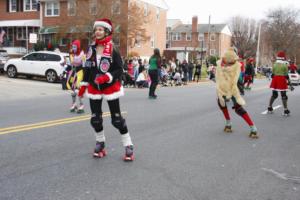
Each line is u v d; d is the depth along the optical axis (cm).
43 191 457
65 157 608
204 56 6644
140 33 3791
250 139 805
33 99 1449
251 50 8188
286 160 639
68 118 986
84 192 458
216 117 1093
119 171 543
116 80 586
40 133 786
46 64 2370
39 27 4228
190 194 464
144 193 461
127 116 1055
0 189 461
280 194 475
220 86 847
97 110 599
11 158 593
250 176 543
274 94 1234
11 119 957
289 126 994
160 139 767
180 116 1090
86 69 591
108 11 3466
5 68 2511
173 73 2659
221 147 717
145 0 4409
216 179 524
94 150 617
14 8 4416
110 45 573
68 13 3653
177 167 573
